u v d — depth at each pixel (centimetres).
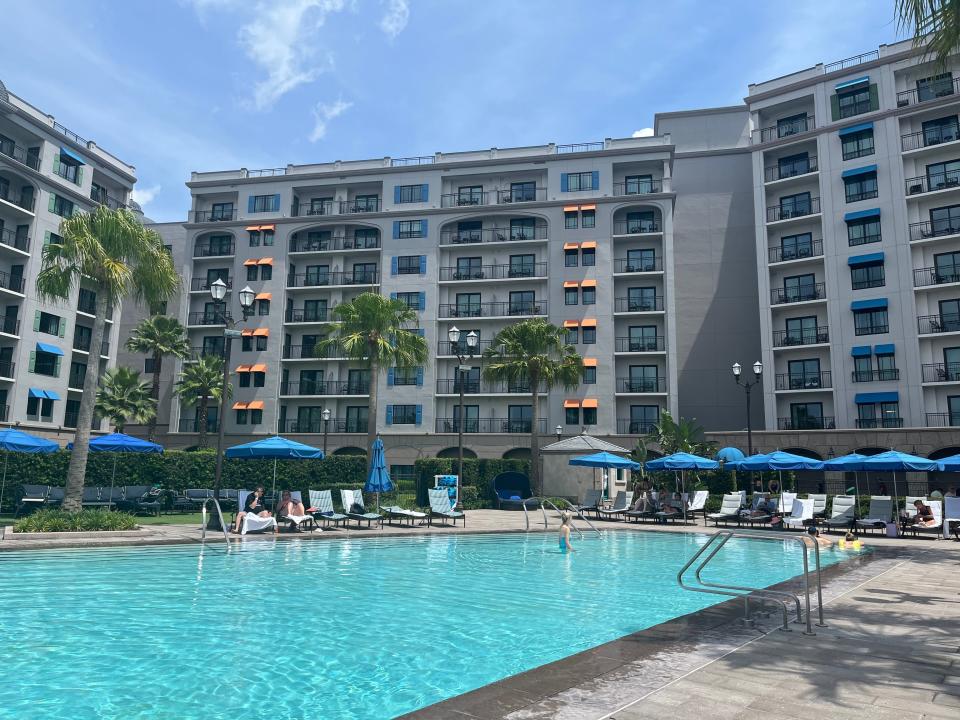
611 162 4397
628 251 4347
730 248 4431
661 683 461
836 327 3631
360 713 474
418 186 4678
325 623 758
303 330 4697
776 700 424
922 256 3503
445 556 1387
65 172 4109
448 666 593
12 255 3734
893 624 662
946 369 3334
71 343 3994
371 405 2792
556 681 466
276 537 1580
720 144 4622
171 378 4684
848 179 3716
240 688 529
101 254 1731
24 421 3653
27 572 1084
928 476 3192
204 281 4875
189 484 2630
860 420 3488
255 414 4516
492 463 3092
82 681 543
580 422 4066
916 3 831
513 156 4572
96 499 2042
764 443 3528
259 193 4862
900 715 396
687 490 2931
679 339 4400
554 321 4241
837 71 3838
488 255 4547
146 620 761
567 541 1542
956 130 3506
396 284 4538
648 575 1149
